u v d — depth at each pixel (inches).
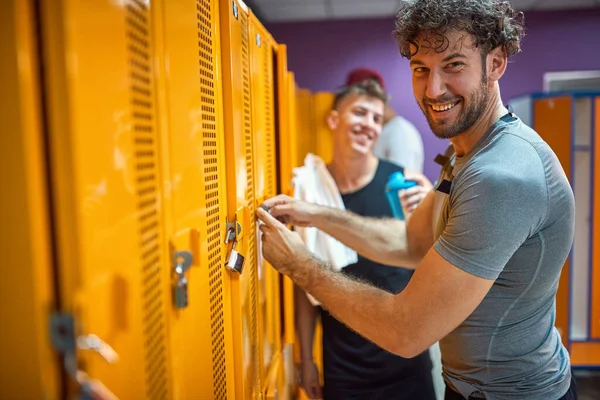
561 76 188.9
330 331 89.4
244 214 48.8
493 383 50.2
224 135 44.9
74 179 20.4
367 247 69.8
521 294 47.3
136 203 26.4
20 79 18.9
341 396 88.4
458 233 41.8
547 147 46.0
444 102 46.9
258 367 58.2
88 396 20.7
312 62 197.8
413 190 88.9
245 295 49.6
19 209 19.5
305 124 129.5
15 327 20.2
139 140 26.9
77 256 20.7
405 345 44.1
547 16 187.8
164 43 30.5
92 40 21.9
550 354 50.6
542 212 42.9
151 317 28.4
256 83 58.9
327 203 90.9
